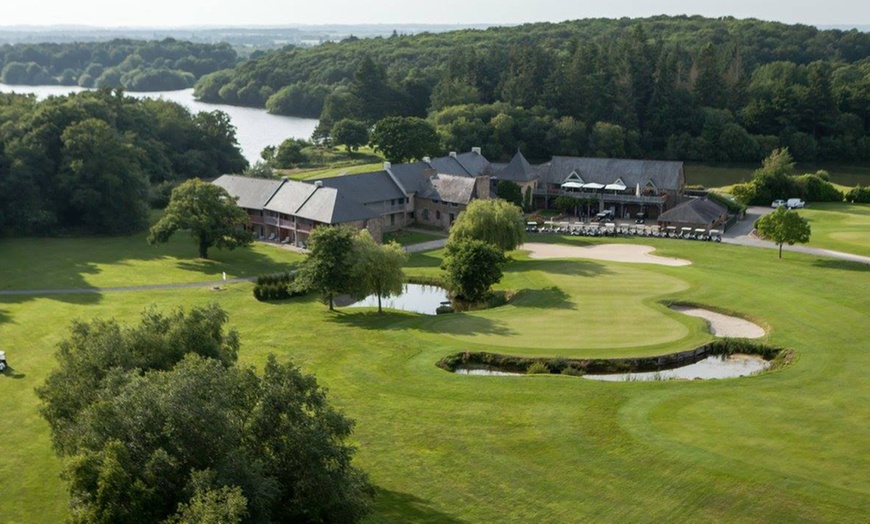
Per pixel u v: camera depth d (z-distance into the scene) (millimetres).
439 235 120500
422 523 41438
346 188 119312
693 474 45656
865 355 66438
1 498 44906
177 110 171125
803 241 101188
